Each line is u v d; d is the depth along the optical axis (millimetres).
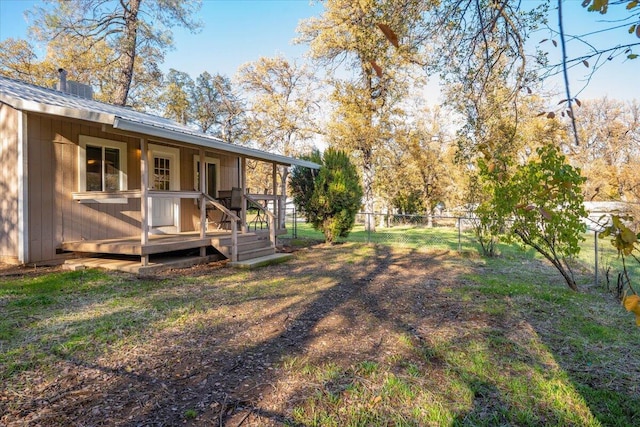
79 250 6977
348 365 3049
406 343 3549
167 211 9555
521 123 9203
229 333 3760
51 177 7047
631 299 1218
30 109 6234
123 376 2807
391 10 3193
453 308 4797
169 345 3400
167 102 27359
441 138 21844
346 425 2223
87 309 4355
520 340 3666
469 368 3014
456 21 3090
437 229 19688
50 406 2381
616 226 1467
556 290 5832
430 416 2318
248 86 23938
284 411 2369
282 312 4523
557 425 2260
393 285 6180
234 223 7750
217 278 6449
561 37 1448
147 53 18609
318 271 7406
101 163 7980
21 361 2967
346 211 12117
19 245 6676
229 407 2410
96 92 20812
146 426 2197
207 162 10906
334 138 17203
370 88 16438
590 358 3254
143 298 4918
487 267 8164
